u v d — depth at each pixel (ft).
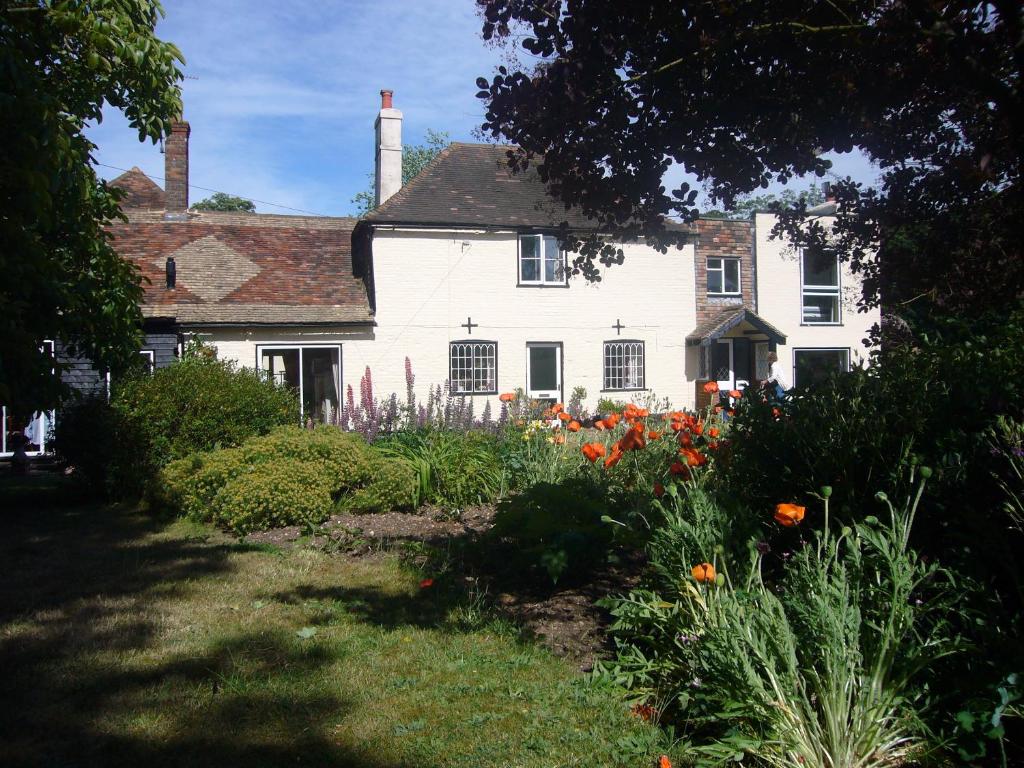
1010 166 14.24
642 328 68.49
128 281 29.96
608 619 16.60
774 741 9.68
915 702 10.36
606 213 16.87
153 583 19.89
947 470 11.37
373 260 61.21
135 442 32.32
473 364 63.93
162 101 24.22
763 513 14.29
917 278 15.90
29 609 17.66
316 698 12.84
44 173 18.30
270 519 26.37
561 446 29.84
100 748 11.23
